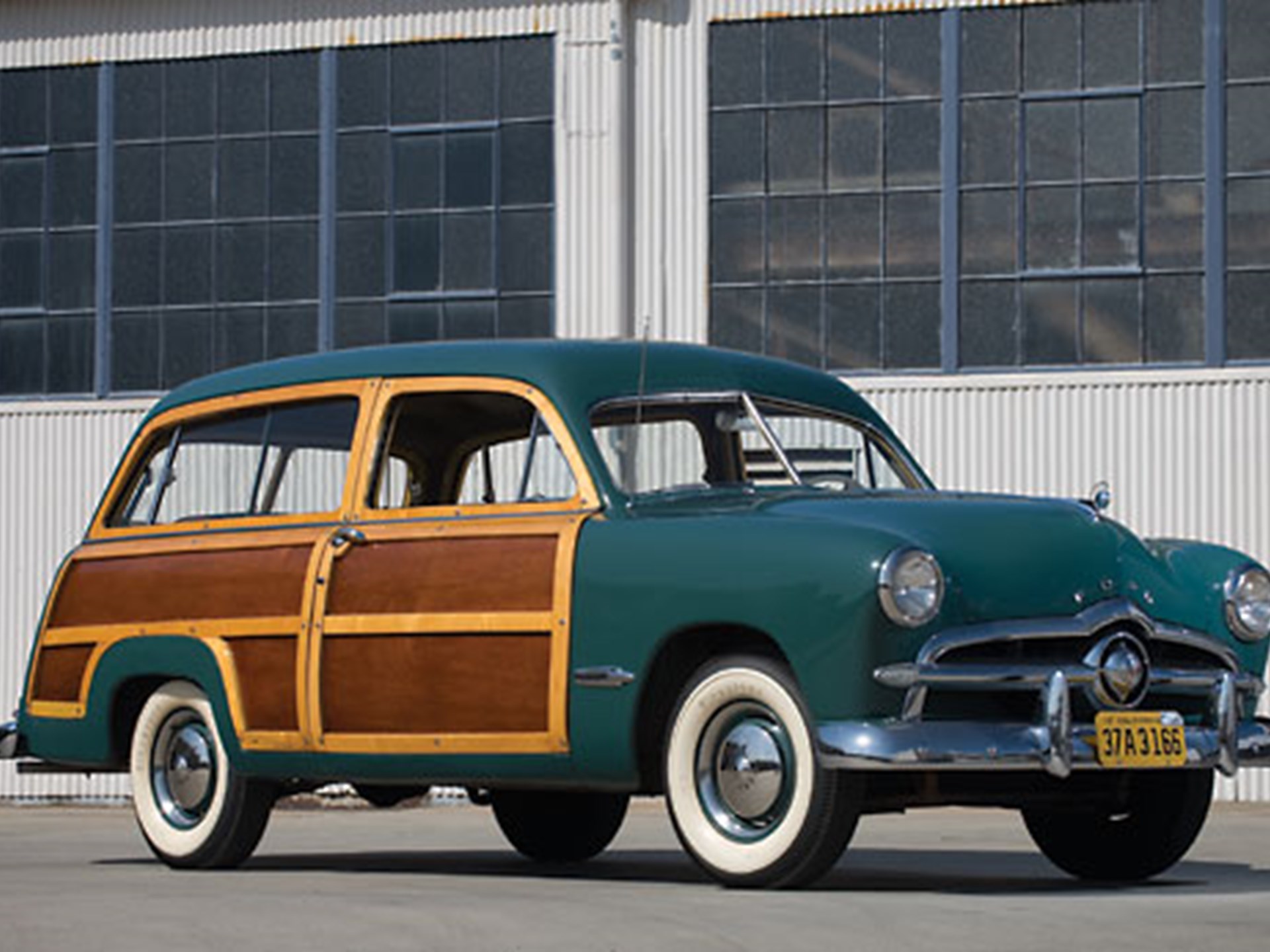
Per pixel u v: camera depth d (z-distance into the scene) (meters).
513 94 26.84
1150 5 25.14
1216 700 9.84
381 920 8.24
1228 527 24.78
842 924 8.00
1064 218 25.31
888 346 25.72
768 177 26.06
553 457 10.26
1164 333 25.08
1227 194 24.94
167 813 11.59
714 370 10.77
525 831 12.40
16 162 28.69
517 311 26.75
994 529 9.48
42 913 8.57
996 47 25.50
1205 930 7.87
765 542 9.32
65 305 28.45
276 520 11.22
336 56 27.50
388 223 27.30
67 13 28.48
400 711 10.39
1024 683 9.20
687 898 8.96
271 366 11.61
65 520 28.27
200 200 28.02
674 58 26.31
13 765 27.30
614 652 9.66
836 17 25.86
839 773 9.09
